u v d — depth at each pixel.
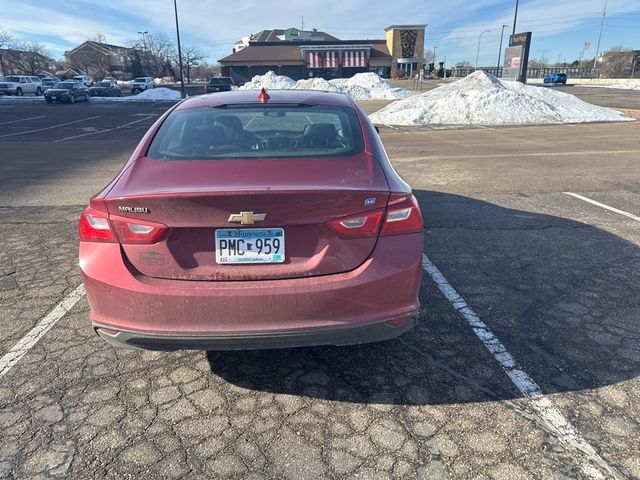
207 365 2.91
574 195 6.77
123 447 2.26
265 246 2.33
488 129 15.87
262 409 2.53
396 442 2.28
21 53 77.31
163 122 3.29
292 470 2.13
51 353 3.02
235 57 66.06
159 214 2.28
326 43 70.88
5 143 13.92
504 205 6.28
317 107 3.42
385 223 2.40
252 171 2.59
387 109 20.02
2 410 2.51
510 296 3.70
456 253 4.59
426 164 9.50
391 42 68.81
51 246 4.91
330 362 2.92
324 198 2.28
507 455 2.19
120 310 2.36
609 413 2.44
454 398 2.58
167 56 87.94
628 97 32.88
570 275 4.06
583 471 2.09
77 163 10.30
